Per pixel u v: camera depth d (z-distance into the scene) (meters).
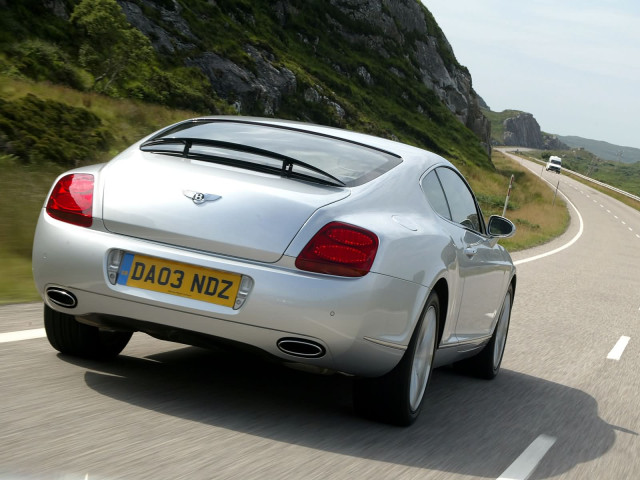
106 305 3.81
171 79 42.53
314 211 3.77
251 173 3.97
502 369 6.87
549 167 117.38
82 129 17.72
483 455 4.14
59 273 3.86
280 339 3.66
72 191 3.96
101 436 3.38
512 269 6.27
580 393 6.29
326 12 78.19
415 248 4.04
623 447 4.83
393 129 71.12
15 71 31.86
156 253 3.71
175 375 4.68
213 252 3.70
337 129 4.89
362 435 4.07
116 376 4.45
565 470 4.14
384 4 84.81
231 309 3.64
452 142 79.25
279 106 55.09
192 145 4.23
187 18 52.44
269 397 4.50
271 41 65.19
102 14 38.97
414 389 4.38
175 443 3.44
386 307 3.78
